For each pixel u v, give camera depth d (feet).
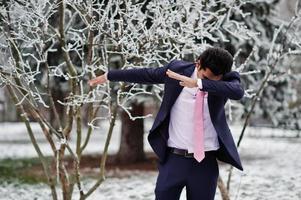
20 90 26.66
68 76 24.43
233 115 61.11
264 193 40.50
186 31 26.53
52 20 36.86
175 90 18.84
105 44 25.36
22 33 25.21
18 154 81.30
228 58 18.58
